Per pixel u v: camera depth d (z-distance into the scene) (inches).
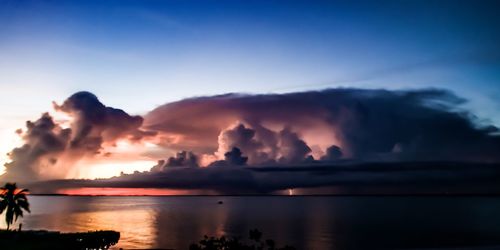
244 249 1899.6
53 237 3668.8
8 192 3587.6
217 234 6619.1
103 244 4281.5
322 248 4975.4
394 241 5654.5
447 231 7017.7
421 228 7603.4
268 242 1913.1
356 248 4943.4
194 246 1918.1
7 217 3535.9
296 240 5777.6
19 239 3449.8
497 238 5915.4
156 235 6481.3
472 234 6540.4
